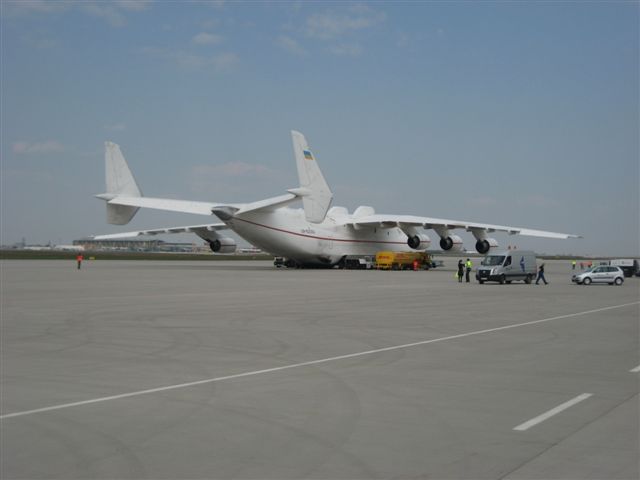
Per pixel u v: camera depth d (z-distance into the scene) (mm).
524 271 40219
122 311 19750
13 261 78500
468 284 37875
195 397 8586
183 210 46344
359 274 47594
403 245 63438
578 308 22438
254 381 9664
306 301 23828
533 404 8297
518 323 17547
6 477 5617
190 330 15484
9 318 17797
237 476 5688
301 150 46938
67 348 12688
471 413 7824
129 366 10820
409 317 18766
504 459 6152
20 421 7352
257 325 16547
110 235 59406
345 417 7609
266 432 6980
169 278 39562
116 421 7375
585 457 6207
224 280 37844
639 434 6961
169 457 6160
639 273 54844
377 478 5664
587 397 8703
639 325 17266
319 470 5844
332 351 12523
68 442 6594
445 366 10992
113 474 5715
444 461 6094
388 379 9867
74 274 43875
